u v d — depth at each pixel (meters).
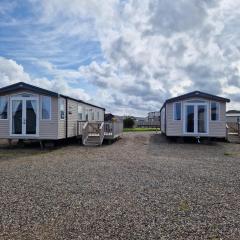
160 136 24.27
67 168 8.99
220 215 4.77
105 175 7.89
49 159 11.06
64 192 6.13
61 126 15.89
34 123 15.64
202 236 3.97
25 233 4.07
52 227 4.28
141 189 6.39
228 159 11.12
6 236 3.97
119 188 6.46
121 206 5.22
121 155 12.20
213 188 6.50
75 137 18.58
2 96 15.88
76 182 7.04
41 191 6.21
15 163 10.05
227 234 4.03
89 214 4.81
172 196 5.85
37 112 15.55
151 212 4.91
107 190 6.29
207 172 8.36
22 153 13.13
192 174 8.05
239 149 14.77
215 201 5.53
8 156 12.03
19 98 15.73
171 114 18.11
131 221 4.51
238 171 8.55
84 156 11.93
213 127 17.61
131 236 3.98
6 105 15.85
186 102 17.84
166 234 4.04
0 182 7.03
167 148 15.04
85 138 16.98
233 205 5.30
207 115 17.64
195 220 4.55
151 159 10.96
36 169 8.82
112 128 17.81
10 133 15.75
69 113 17.11
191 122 17.81
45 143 16.11
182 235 4.01
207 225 4.35
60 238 3.91
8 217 4.68
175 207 5.17
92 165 9.56
